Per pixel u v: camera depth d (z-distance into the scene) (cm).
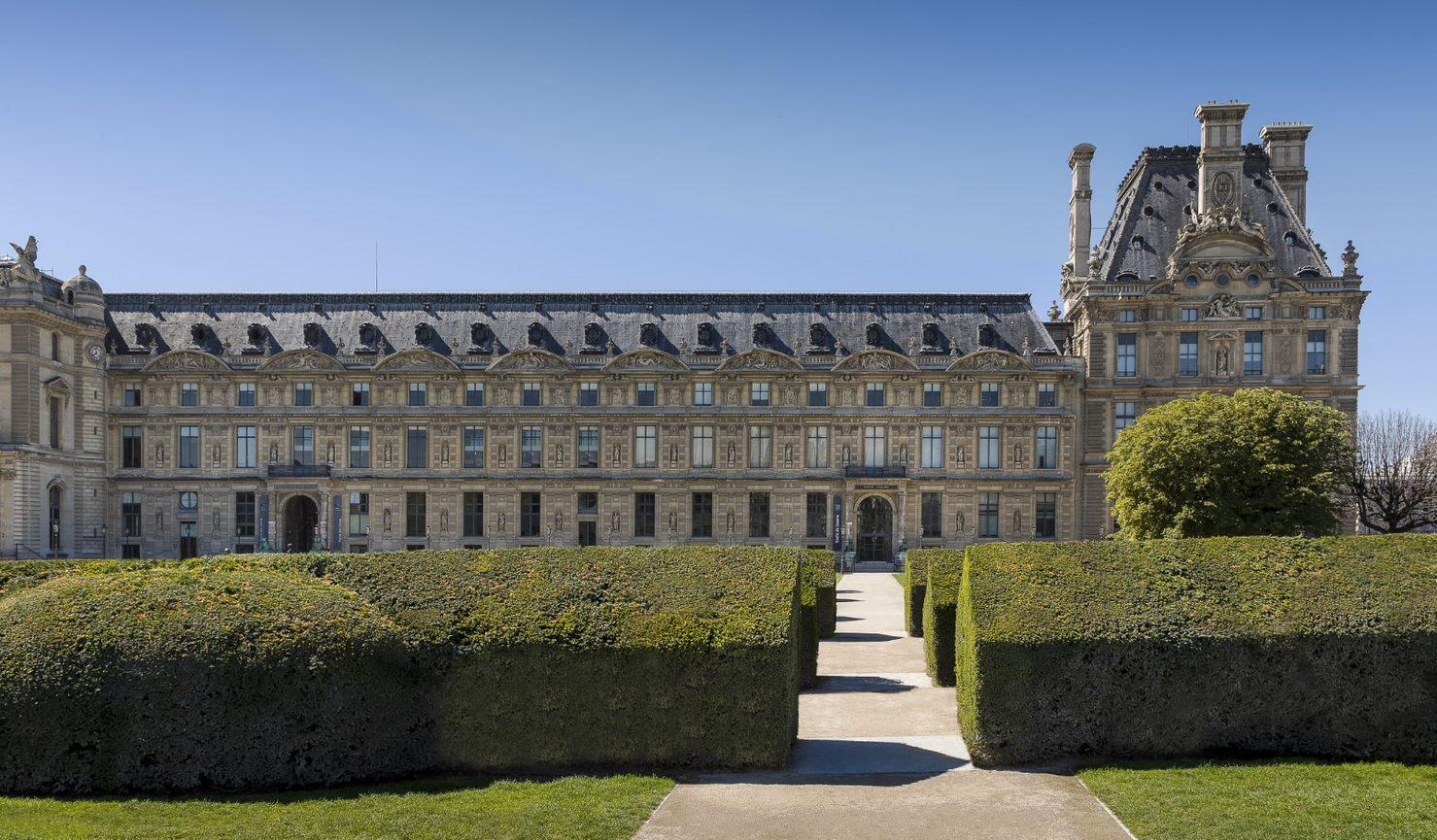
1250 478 6397
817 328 10288
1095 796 2516
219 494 10012
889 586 8381
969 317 10469
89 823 2325
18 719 2548
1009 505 10006
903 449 10069
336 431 10069
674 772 2761
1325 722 2786
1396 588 2861
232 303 10569
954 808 2456
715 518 10088
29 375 8850
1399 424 10269
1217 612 2845
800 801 2514
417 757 2762
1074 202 11144
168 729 2578
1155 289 9925
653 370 10075
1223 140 10069
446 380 10112
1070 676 2802
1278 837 2175
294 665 2611
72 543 9488
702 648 2770
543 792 2558
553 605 2886
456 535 10075
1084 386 10062
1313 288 9775
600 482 10056
